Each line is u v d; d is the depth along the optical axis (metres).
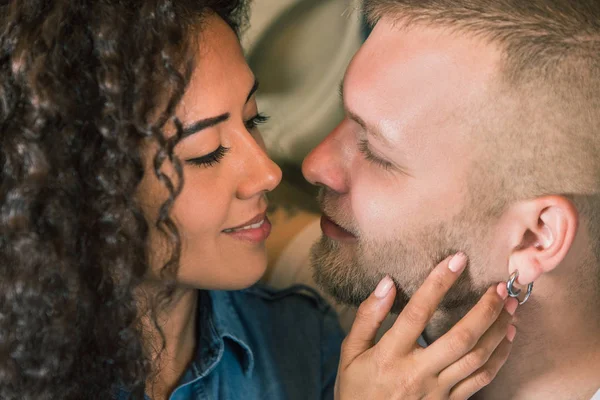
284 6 1.74
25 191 0.99
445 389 1.15
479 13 1.09
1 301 1.03
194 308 1.27
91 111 1.00
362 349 1.20
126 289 1.06
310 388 1.32
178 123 1.01
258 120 1.24
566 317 1.19
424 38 1.12
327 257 1.28
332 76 1.81
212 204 1.09
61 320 1.04
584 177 1.10
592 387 1.24
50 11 0.98
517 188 1.12
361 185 1.21
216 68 1.05
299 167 1.82
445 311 1.23
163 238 1.10
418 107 1.12
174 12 1.01
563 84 1.07
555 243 1.11
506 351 1.18
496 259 1.16
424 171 1.14
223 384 1.28
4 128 0.99
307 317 1.40
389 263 1.22
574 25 1.06
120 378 1.11
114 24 0.98
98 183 1.02
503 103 1.09
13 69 0.98
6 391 1.06
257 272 1.19
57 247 1.01
